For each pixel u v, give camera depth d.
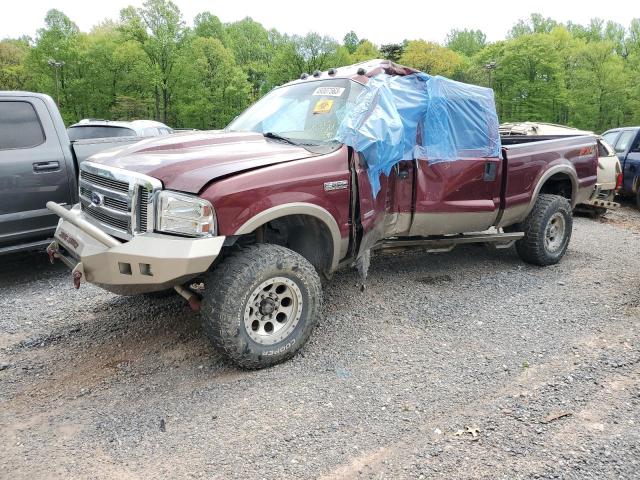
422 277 5.74
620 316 4.68
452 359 3.84
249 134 4.45
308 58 59.78
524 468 2.64
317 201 3.82
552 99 59.44
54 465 2.69
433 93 4.89
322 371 3.65
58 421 3.08
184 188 3.32
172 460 2.72
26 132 5.67
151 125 10.57
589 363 3.76
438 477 2.58
